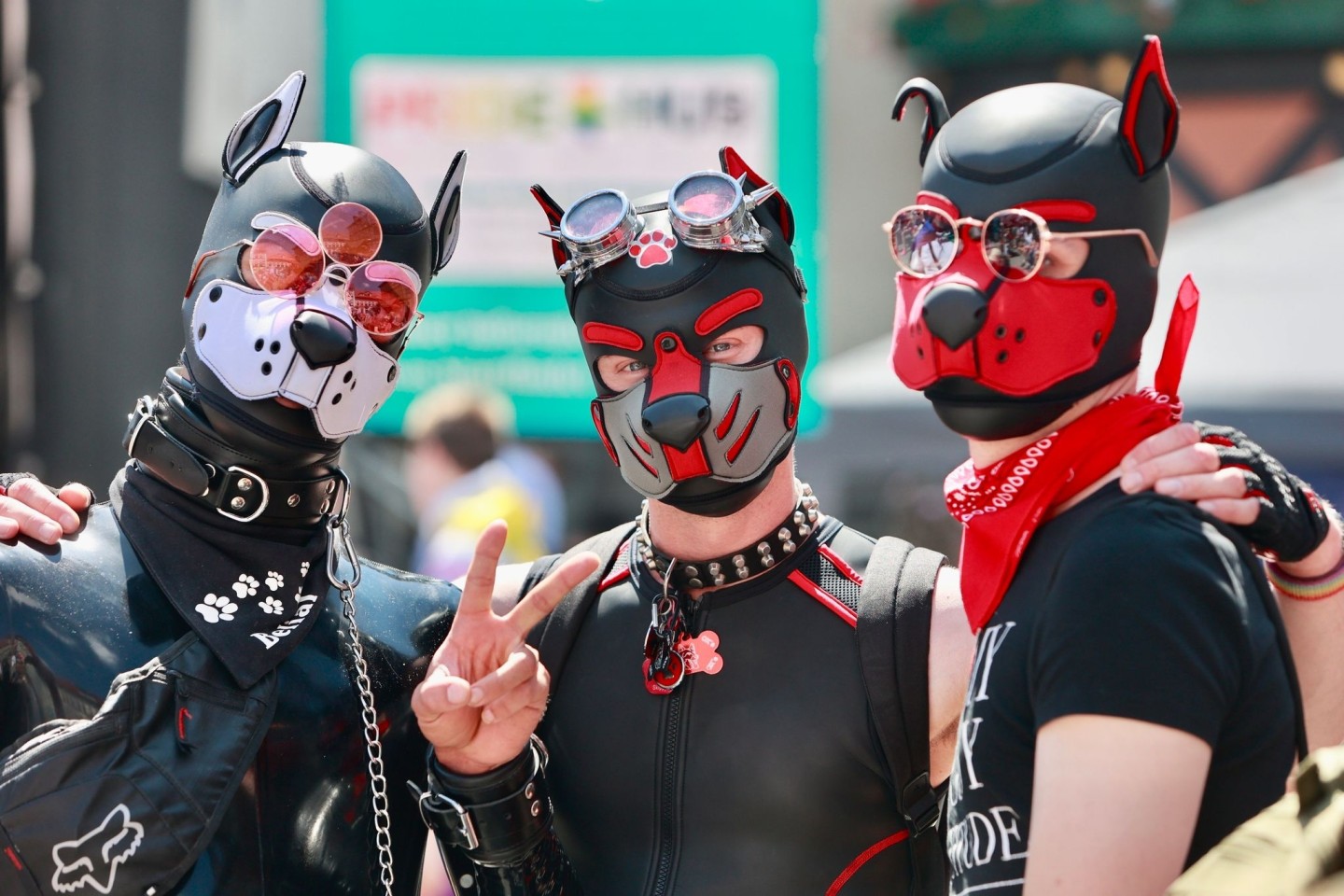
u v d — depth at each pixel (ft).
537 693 7.33
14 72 15.94
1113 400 6.28
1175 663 5.41
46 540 7.48
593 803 8.16
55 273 16.26
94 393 16.39
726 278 7.84
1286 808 4.83
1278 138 25.66
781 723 8.00
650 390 7.77
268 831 7.46
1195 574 5.53
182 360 7.87
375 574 8.54
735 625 8.23
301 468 7.79
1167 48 25.66
